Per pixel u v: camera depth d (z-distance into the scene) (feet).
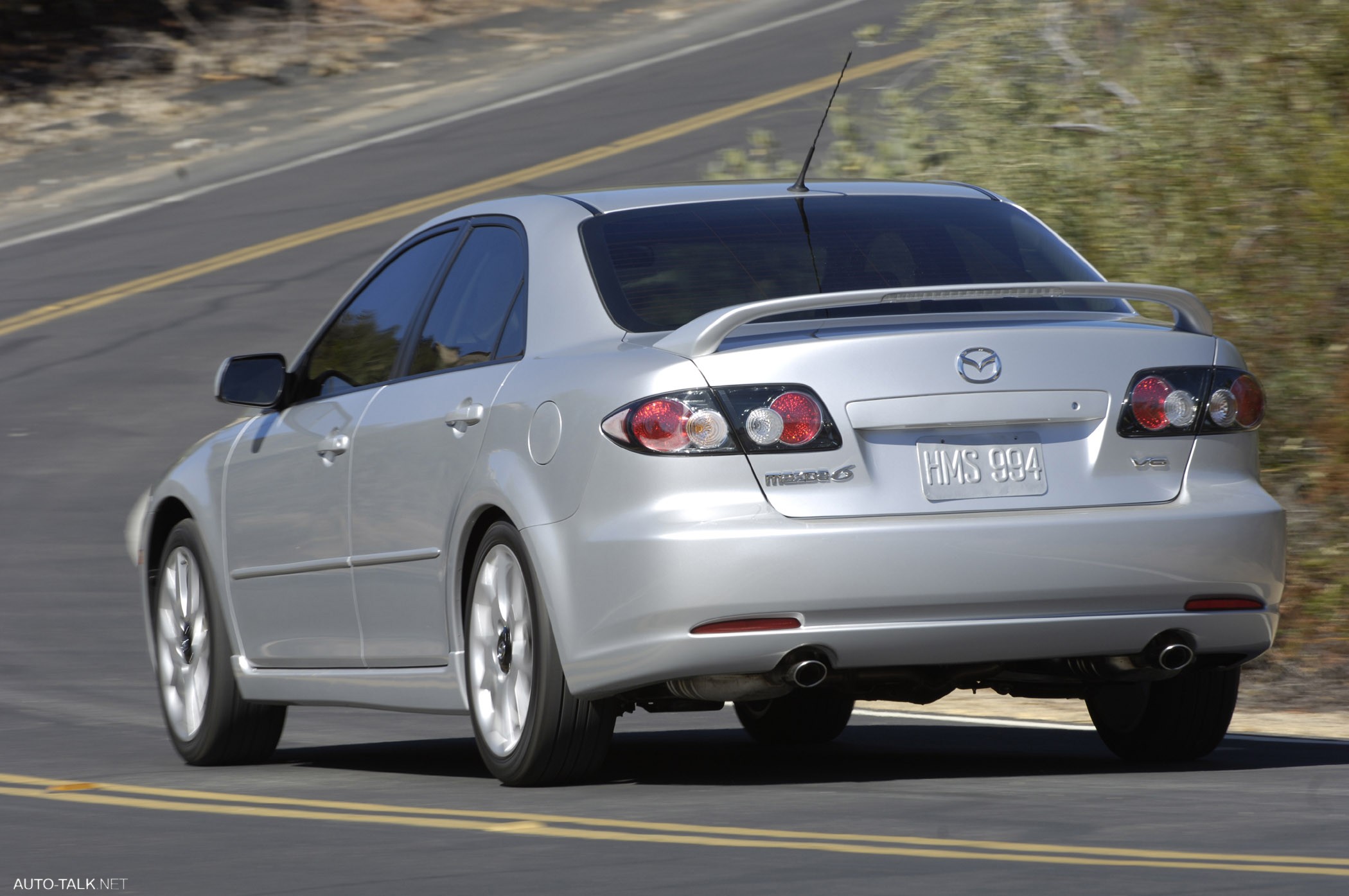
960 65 146.51
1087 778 66.13
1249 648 64.08
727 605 58.44
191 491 83.76
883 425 59.72
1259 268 113.09
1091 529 60.39
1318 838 51.62
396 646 71.00
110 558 149.48
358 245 252.62
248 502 79.66
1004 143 141.08
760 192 71.05
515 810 60.44
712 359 59.88
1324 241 110.63
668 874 47.83
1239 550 62.34
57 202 298.76
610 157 280.31
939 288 61.00
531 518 62.39
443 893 46.44
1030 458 60.95
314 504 75.05
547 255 67.92
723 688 61.05
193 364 208.23
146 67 367.86
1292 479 112.16
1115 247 119.65
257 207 280.51
